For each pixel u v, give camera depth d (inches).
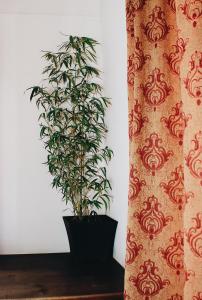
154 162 78.7
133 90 87.2
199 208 58.5
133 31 89.3
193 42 60.9
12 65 145.9
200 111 59.1
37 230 145.4
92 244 129.0
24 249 144.5
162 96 77.4
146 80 82.3
